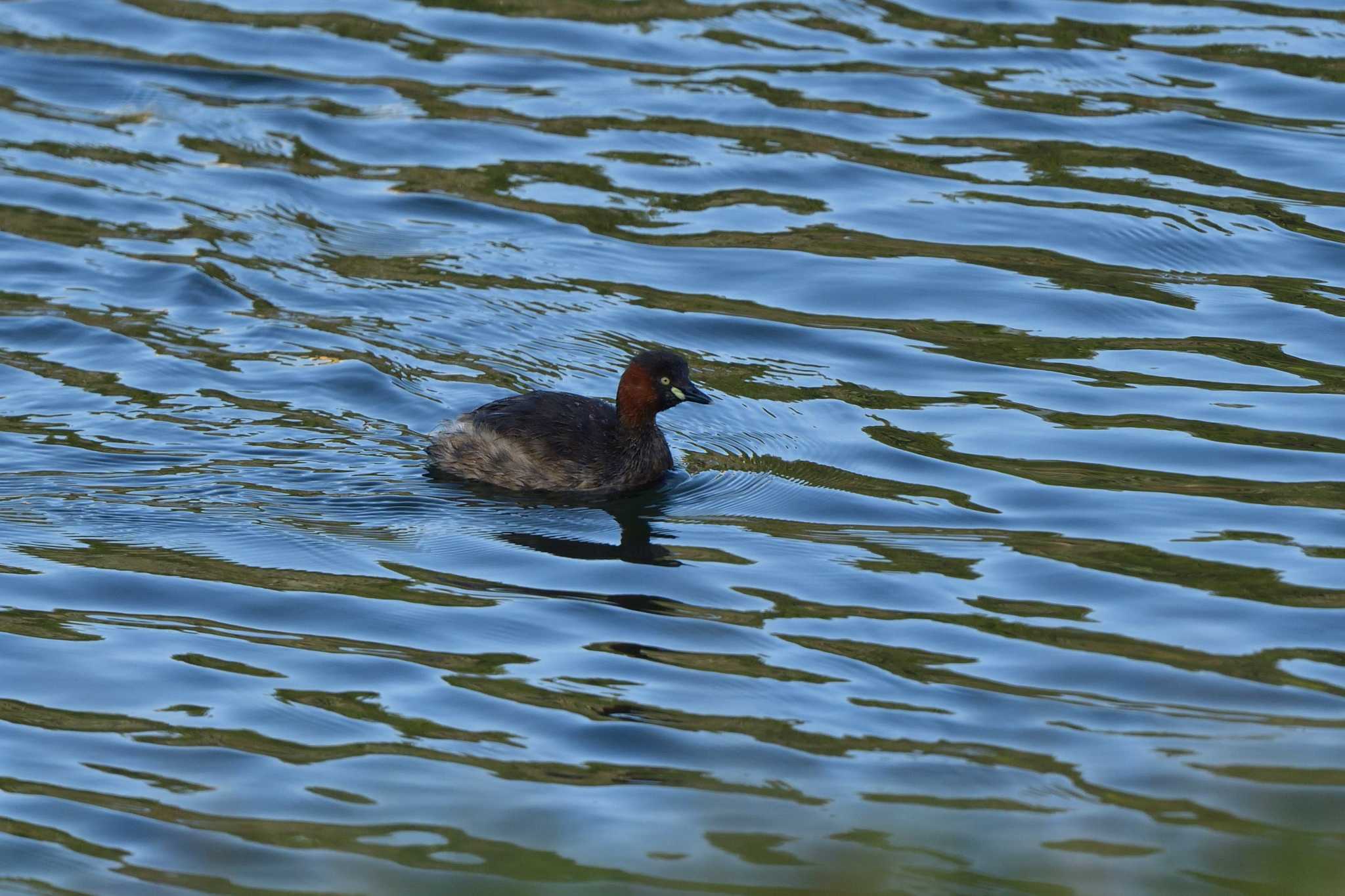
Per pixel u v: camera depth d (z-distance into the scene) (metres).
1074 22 25.83
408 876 10.12
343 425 16.53
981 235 20.53
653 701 12.36
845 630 13.36
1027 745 11.76
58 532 14.52
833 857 9.96
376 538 14.77
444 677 12.67
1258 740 11.69
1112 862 9.88
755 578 14.20
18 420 16.12
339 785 11.29
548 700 12.36
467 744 11.80
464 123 22.81
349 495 15.45
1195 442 16.38
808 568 14.36
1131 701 12.34
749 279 19.61
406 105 23.23
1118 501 15.39
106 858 10.48
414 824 10.82
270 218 20.52
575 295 19.16
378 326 18.30
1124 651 13.03
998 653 13.02
